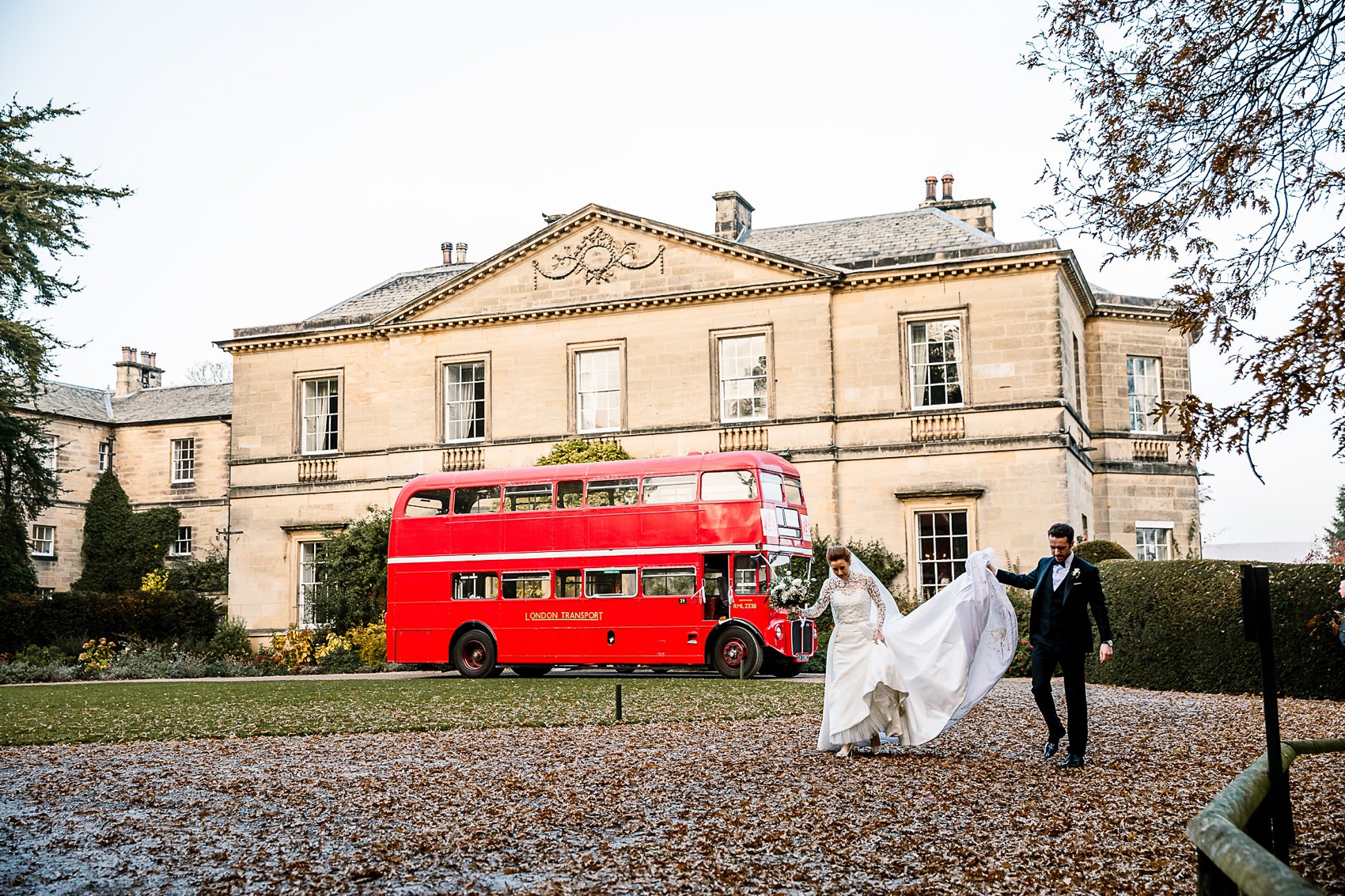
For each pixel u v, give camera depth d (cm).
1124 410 3534
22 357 3678
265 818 895
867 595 1177
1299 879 302
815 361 3188
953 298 3092
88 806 970
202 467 4972
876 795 921
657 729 1449
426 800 961
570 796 954
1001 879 656
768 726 1467
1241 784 469
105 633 3638
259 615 3725
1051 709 1109
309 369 3781
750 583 2522
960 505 3028
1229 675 1834
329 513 3688
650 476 2631
